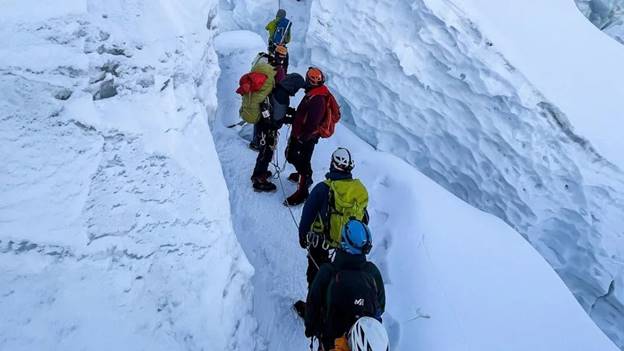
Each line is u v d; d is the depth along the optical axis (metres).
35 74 2.01
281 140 5.77
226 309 2.63
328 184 3.03
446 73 6.43
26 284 1.87
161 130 2.51
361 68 7.08
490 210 6.57
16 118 1.98
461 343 3.10
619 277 5.66
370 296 2.18
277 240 4.19
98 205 2.16
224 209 2.80
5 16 2.00
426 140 6.88
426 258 3.72
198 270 2.51
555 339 3.38
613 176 5.74
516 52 6.34
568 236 6.11
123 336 2.06
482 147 6.43
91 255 2.09
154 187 2.40
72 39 2.14
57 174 2.05
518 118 6.01
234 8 8.99
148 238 2.34
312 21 7.20
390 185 4.70
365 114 7.25
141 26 2.58
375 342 1.80
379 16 6.64
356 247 2.24
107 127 2.23
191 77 3.00
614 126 6.07
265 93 4.33
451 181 6.85
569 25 7.70
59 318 1.90
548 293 3.82
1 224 1.85
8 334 1.74
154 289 2.30
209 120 3.71
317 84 4.07
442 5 6.07
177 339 2.28
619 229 5.75
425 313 3.27
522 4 7.58
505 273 3.86
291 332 3.31
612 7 10.84
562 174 6.00
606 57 7.32
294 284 3.76
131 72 2.41
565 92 6.14
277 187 4.91
